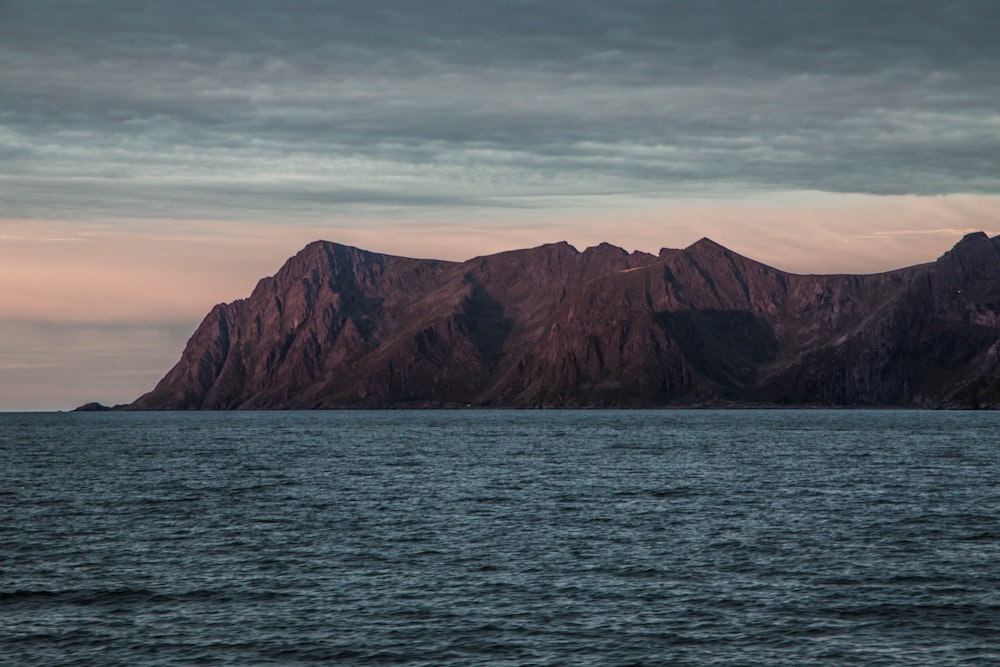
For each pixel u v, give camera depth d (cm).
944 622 4209
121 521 6938
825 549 5762
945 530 6438
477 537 6216
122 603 4534
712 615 4322
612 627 4150
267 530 6512
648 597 4622
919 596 4625
